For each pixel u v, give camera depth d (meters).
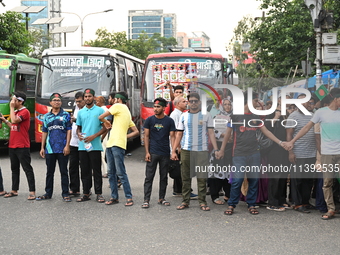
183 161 7.70
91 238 6.04
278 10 26.39
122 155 8.02
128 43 56.38
